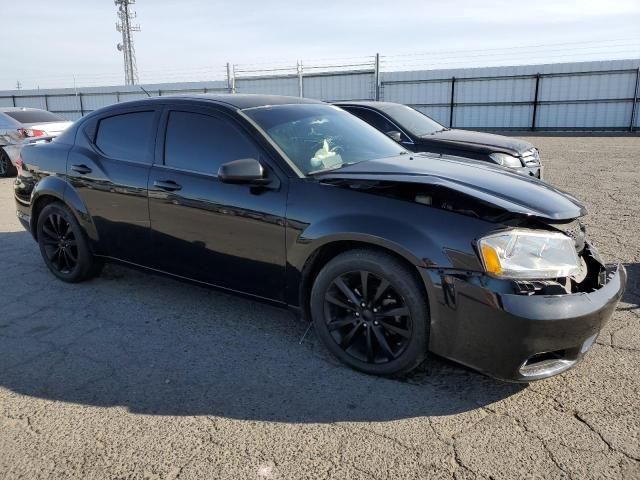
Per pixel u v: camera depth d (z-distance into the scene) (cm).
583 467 232
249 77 2830
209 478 230
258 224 334
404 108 832
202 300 436
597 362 319
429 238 278
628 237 580
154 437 260
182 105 390
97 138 440
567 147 1566
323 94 2703
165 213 382
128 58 5375
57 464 241
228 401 290
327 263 315
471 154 703
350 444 251
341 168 343
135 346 357
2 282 486
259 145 344
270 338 366
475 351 274
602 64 2184
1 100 3425
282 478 229
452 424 266
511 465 235
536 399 285
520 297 260
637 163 1170
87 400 293
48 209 468
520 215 267
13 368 329
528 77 2312
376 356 311
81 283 478
